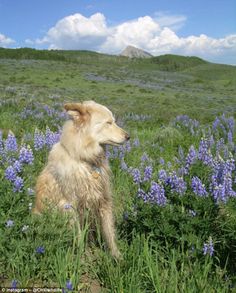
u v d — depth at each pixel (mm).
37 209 1257
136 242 1140
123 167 2010
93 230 1273
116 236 1267
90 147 1224
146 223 1171
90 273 1110
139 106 6957
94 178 1219
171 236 1136
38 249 1023
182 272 1036
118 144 1274
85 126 1225
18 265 1001
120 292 963
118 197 1703
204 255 1071
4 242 1020
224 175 1369
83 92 9453
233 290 964
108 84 12727
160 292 955
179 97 10586
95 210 1242
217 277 1000
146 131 3627
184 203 1234
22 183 1188
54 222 1113
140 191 1290
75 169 1199
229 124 3367
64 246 1096
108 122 1269
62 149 1229
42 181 1260
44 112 3748
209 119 5102
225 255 1120
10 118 3215
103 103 7215
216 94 13484
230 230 1101
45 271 1027
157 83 15828
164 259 1103
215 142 2814
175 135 3082
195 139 3014
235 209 1169
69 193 1195
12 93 5859
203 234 1139
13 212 1095
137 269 1040
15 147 1685
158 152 2633
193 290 954
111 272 1046
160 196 1213
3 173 1327
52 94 7035
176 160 2172
